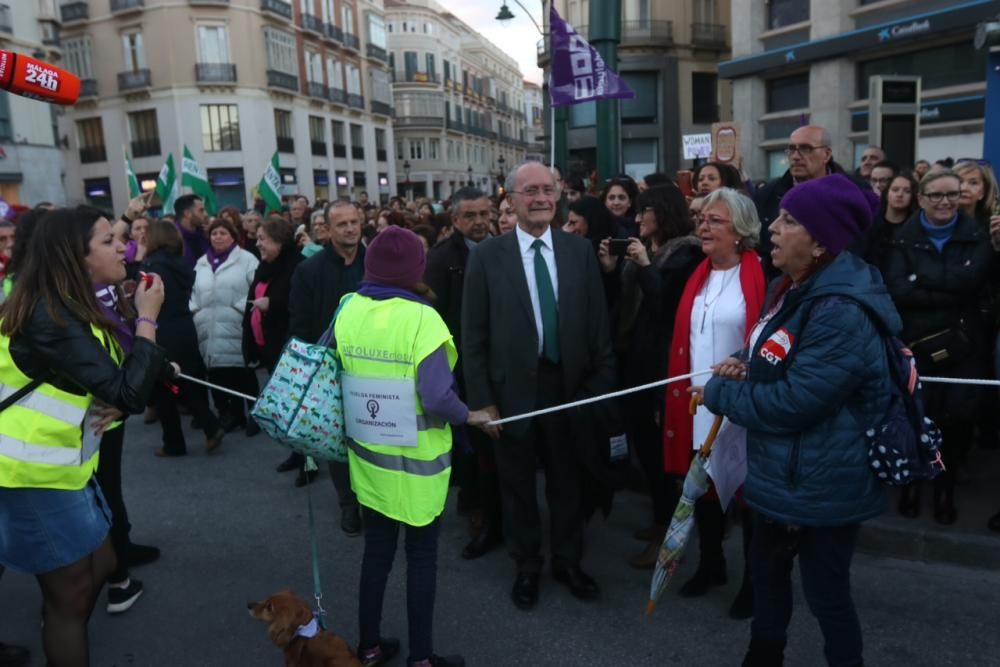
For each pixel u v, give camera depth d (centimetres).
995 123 813
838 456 217
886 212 419
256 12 3597
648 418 367
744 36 2294
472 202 409
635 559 381
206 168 3525
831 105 2039
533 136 10006
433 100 6425
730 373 242
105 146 3641
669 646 305
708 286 321
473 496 421
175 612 348
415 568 282
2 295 391
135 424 668
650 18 3062
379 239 271
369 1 4834
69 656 255
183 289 552
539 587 355
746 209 306
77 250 240
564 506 344
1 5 2450
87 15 3512
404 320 264
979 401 365
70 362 234
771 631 246
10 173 2456
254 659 309
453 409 265
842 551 226
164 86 3450
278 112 3844
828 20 2014
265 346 578
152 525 446
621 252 357
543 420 335
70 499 247
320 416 271
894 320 218
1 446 235
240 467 545
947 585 340
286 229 573
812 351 214
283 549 411
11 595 370
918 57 1852
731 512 395
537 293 329
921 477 216
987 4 1627
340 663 247
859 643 233
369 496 274
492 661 300
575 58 670
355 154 4697
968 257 358
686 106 3145
